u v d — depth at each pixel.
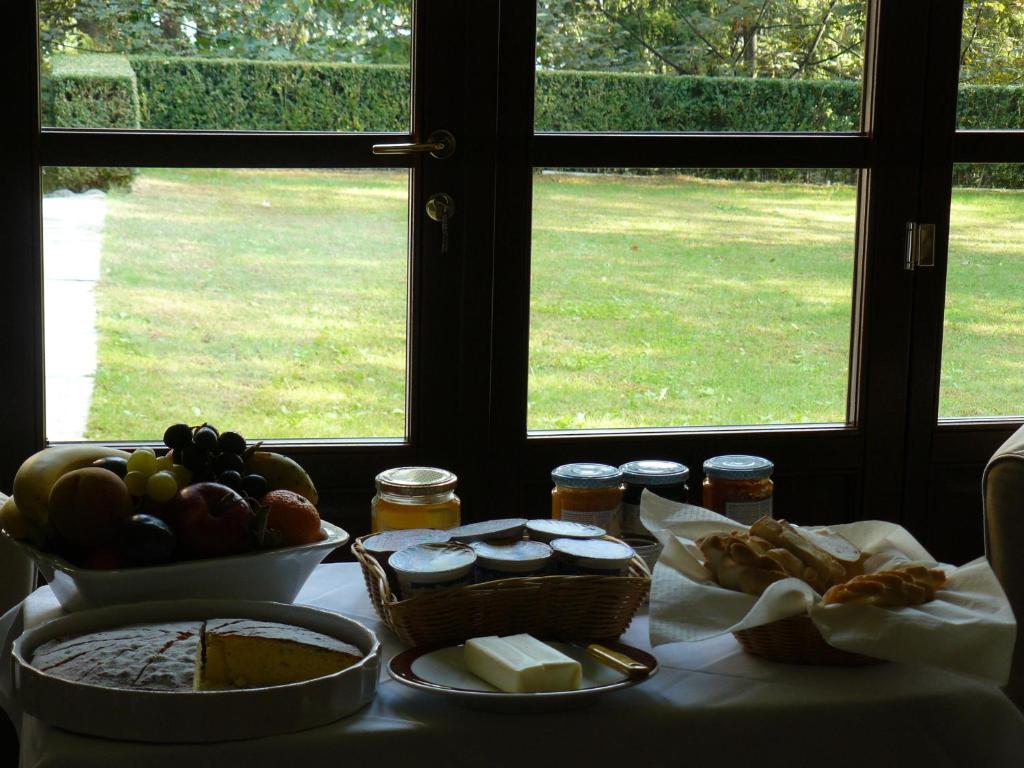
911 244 2.05
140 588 1.08
